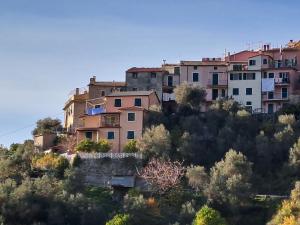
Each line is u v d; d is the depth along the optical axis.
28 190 109.31
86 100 162.25
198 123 142.75
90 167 128.38
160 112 146.50
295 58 170.62
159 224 109.06
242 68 165.88
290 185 123.75
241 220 114.25
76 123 163.25
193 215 110.75
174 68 170.25
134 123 141.38
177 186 120.31
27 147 145.12
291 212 110.00
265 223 112.25
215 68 166.75
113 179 127.00
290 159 128.88
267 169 130.75
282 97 161.50
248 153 133.25
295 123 142.75
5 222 103.62
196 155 131.75
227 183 117.19
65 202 109.88
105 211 111.94
